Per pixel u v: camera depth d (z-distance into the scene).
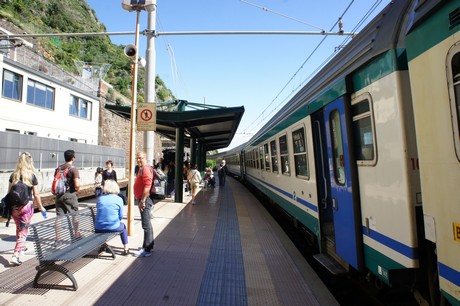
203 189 18.30
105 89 32.59
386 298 4.48
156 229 7.75
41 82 20.91
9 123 18.33
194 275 4.82
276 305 3.92
